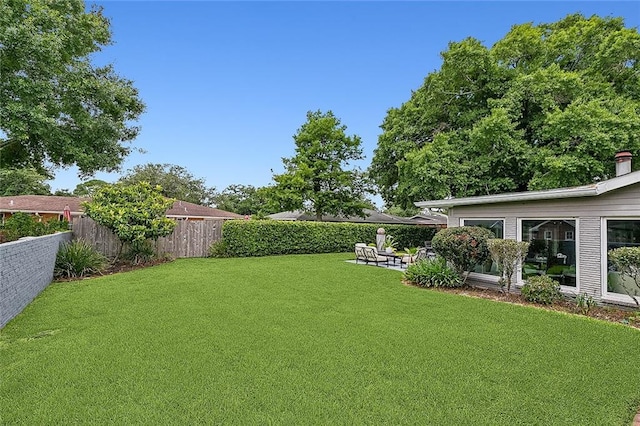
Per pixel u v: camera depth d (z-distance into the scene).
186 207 24.64
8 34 10.39
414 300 7.34
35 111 11.27
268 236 16.50
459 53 16.02
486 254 8.60
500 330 5.34
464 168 15.58
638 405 3.23
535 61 16.64
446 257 9.01
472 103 17.53
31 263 6.71
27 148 14.24
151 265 12.32
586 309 6.73
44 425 2.75
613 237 6.92
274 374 3.68
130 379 3.52
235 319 5.71
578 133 13.40
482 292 8.38
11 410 2.94
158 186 13.20
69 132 13.67
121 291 7.77
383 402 3.16
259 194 26.39
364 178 26.97
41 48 11.10
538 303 7.28
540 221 8.16
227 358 4.09
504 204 8.95
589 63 16.53
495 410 3.07
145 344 4.50
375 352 4.36
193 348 4.38
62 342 4.54
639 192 6.54
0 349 4.28
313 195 24.62
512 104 15.06
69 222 12.48
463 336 5.03
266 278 9.66
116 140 15.06
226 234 15.45
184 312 6.08
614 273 6.93
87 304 6.57
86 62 13.74
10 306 5.44
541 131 15.00
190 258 14.74
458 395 3.32
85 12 14.10
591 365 4.09
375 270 11.74
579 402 3.24
